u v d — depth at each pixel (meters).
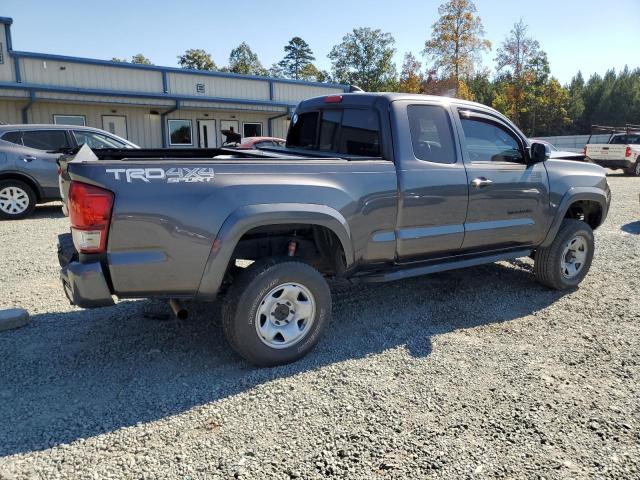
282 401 3.00
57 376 3.29
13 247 6.86
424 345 3.83
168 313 4.34
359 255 3.73
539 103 59.44
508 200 4.54
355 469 2.40
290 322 3.49
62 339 3.88
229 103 21.42
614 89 78.44
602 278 5.62
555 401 3.02
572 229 5.05
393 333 4.06
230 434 2.67
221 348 3.76
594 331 4.11
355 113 4.22
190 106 20.20
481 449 2.56
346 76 70.25
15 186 9.16
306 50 81.31
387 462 2.45
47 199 9.53
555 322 4.31
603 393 3.12
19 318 4.09
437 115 4.20
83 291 2.90
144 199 2.91
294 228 3.61
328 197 3.45
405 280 5.50
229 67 80.50
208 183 3.08
